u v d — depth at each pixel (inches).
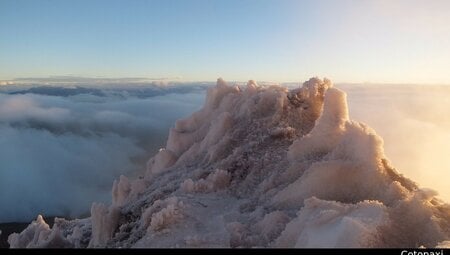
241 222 370.9
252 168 489.7
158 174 577.6
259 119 581.6
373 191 395.9
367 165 409.7
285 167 469.1
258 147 528.1
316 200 337.7
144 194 520.4
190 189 451.8
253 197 440.1
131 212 436.5
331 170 407.8
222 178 471.8
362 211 335.3
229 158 513.3
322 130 475.5
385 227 321.7
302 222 323.3
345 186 405.1
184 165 577.3
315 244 297.0
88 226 471.5
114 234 404.2
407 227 336.5
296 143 477.7
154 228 353.1
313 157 462.3
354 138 432.1
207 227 355.3
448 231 332.5
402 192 379.9
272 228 342.6
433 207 357.4
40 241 415.8
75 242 421.4
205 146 587.8
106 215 409.4
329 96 485.1
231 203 428.1
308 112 594.6
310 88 614.9
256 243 330.0
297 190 406.9
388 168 422.3
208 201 424.2
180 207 378.9
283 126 562.6
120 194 589.9
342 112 481.1
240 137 561.6
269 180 449.1
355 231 294.2
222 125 585.3
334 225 308.2
